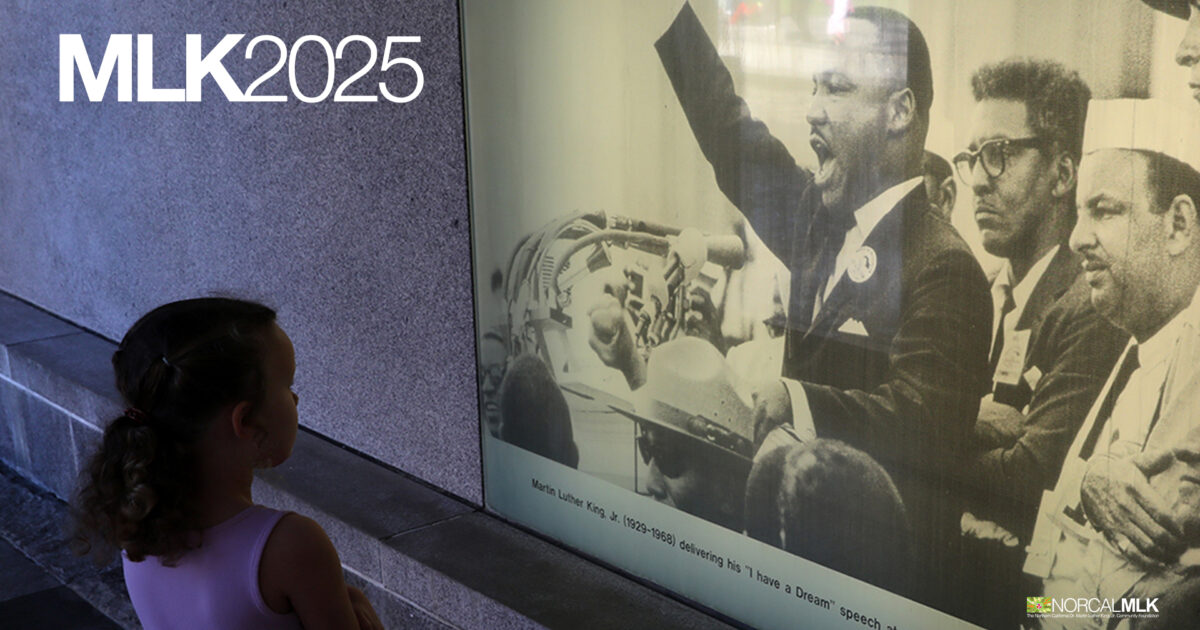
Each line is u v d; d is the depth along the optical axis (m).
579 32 2.86
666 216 2.76
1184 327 1.86
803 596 2.62
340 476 3.94
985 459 2.19
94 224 5.69
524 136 3.11
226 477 1.66
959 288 2.18
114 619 4.27
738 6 2.48
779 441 2.60
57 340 5.80
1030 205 2.03
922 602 2.37
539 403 3.27
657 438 2.92
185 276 5.01
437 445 3.77
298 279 4.27
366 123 3.71
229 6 4.29
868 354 2.37
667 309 2.81
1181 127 1.81
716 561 2.82
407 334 3.78
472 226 3.37
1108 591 2.05
